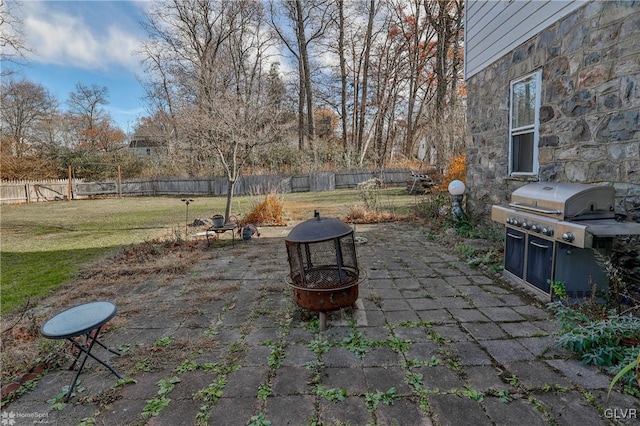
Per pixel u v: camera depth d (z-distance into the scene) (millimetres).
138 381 2121
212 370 2207
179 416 1802
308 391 1970
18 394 2027
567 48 3713
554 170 3980
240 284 3852
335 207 10242
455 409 1776
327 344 2480
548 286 2998
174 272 4324
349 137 22562
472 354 2283
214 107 7027
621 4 3021
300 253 2672
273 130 8117
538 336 2490
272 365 2242
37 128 21594
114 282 4020
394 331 2650
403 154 21703
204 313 3111
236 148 6922
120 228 7996
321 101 21578
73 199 16953
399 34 19781
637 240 3008
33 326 2789
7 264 5000
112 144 26422
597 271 2830
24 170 18047
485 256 4355
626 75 3006
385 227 6953
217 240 6191
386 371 2131
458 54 16859
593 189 2826
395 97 21984
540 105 4215
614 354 2104
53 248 6031
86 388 2070
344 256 2947
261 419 1751
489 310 2967
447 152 11523
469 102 6324
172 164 19531
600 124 3295
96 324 2023
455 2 15469
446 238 5617
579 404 1784
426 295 3359
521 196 3504
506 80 5008
